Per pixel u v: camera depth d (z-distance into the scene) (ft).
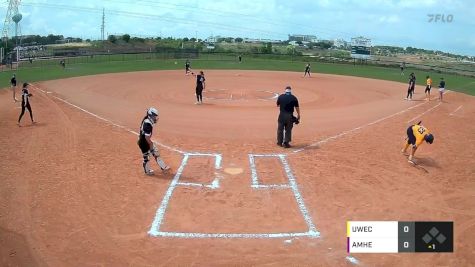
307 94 107.45
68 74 144.05
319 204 35.76
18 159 45.83
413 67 198.80
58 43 415.23
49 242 28.55
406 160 48.29
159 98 94.63
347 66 204.44
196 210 34.06
